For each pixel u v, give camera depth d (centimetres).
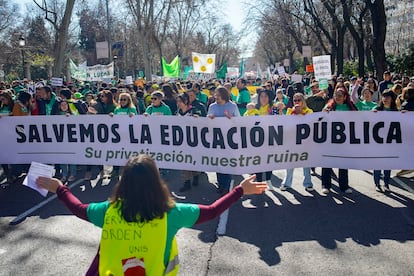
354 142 636
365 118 629
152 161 229
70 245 493
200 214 233
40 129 728
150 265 219
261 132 635
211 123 645
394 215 573
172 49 7031
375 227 532
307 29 4272
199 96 1120
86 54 6738
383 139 632
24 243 501
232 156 643
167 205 225
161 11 3831
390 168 636
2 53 5941
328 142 640
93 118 703
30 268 434
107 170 896
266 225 546
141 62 6400
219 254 461
